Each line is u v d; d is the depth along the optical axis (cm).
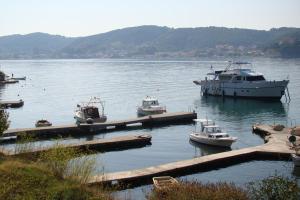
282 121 7606
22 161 2498
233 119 7862
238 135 6278
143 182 3753
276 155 4619
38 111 9200
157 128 6931
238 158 4566
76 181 2172
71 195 2041
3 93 12975
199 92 12488
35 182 2136
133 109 9288
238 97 10638
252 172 4197
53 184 2133
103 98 11325
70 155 2352
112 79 18038
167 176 3594
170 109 9331
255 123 7044
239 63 11762
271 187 1980
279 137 5497
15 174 2195
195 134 5800
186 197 2039
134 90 13250
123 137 5647
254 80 10600
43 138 6203
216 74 11650
